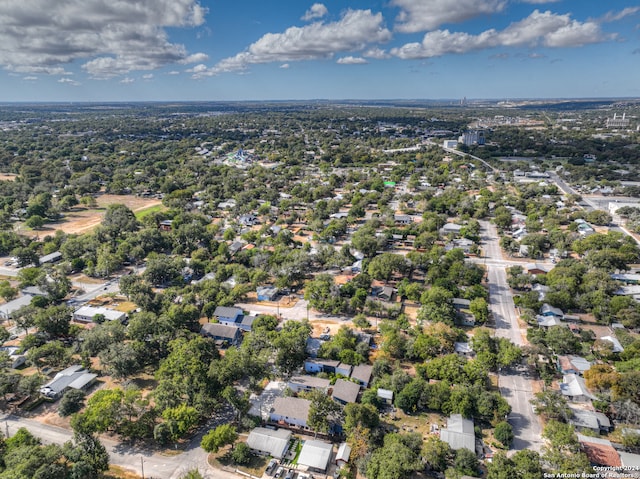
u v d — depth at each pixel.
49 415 93.62
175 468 79.75
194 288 147.00
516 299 143.25
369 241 178.12
